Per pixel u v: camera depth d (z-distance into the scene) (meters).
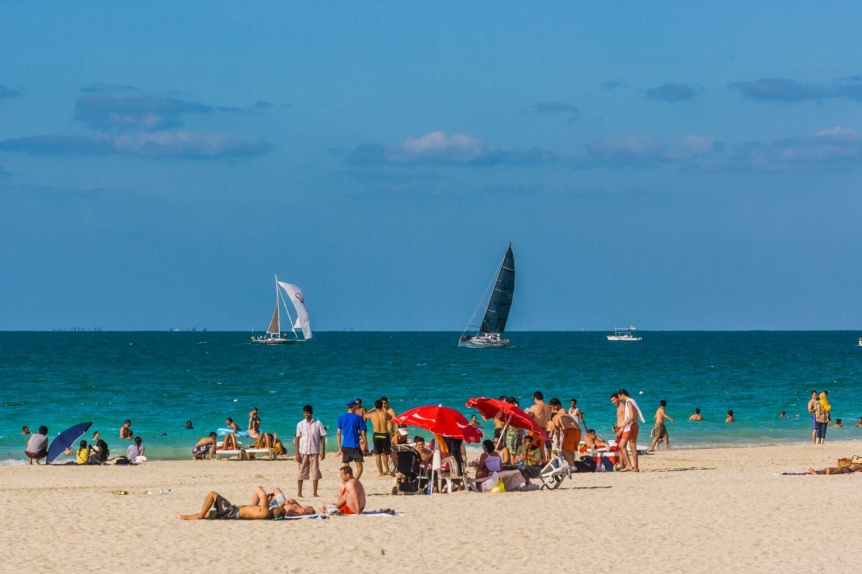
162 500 50.62
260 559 35.62
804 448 86.00
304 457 51.34
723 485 53.62
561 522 42.41
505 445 58.69
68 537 39.78
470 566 34.50
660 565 34.44
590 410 128.75
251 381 191.12
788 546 37.09
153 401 145.50
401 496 51.34
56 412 128.50
